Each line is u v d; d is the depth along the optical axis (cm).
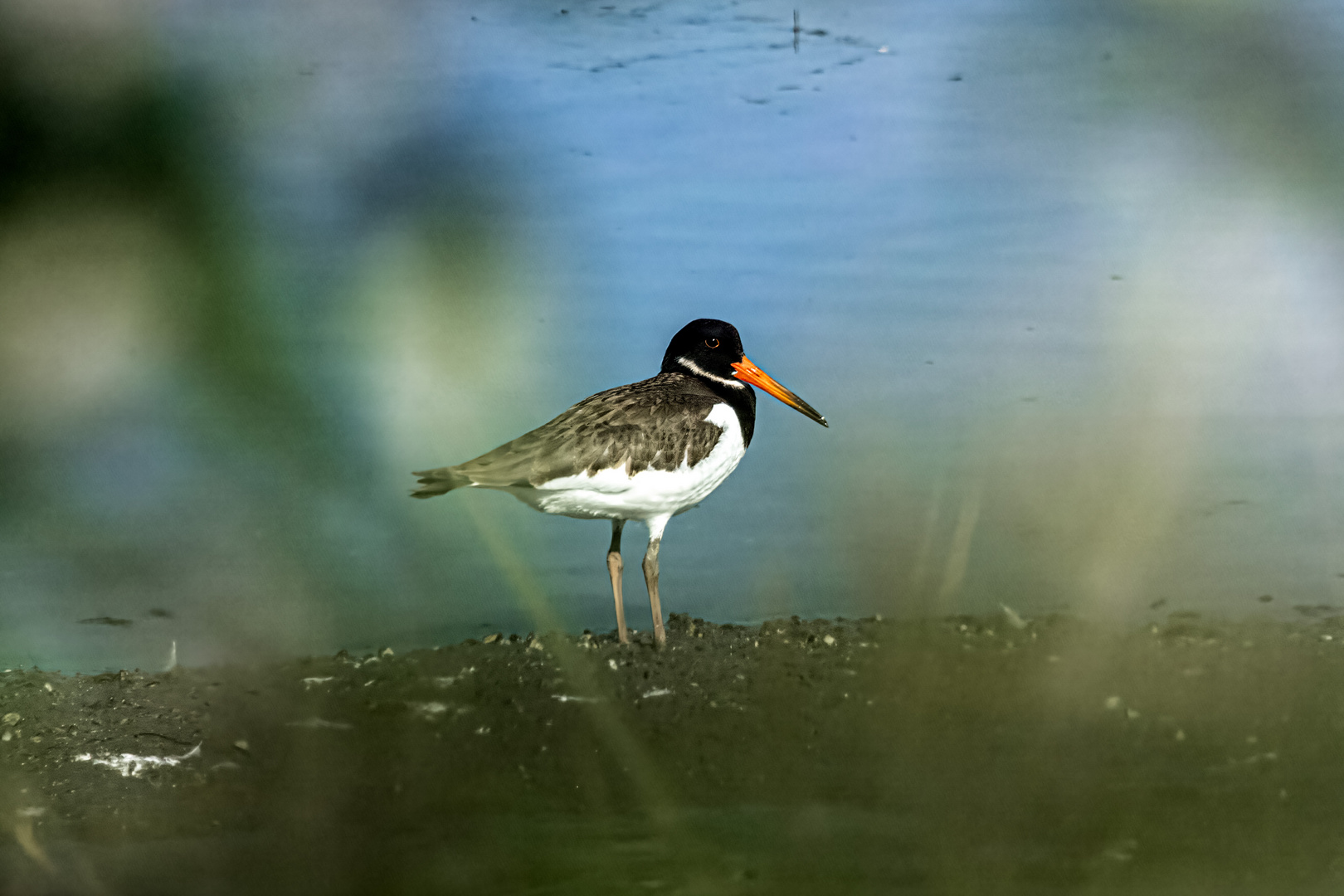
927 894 759
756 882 784
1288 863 793
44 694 1159
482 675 1197
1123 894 757
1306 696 1070
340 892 812
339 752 1041
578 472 1317
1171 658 1170
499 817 905
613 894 779
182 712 1127
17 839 899
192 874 838
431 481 1304
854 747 1015
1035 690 1100
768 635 1283
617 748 1031
